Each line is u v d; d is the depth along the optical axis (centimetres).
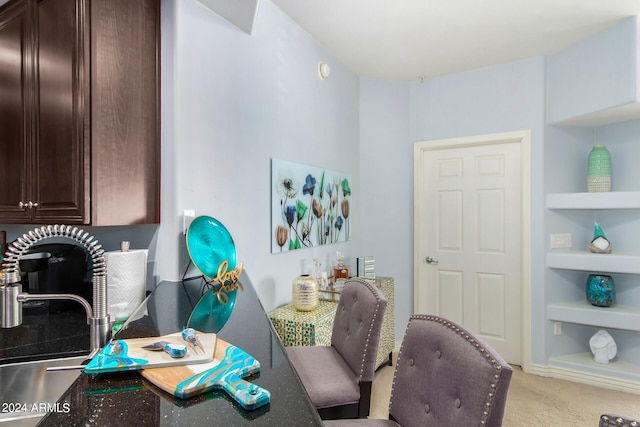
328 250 299
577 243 310
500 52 294
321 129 287
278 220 235
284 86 242
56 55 158
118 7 159
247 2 178
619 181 298
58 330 135
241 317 123
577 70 275
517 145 317
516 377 296
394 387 121
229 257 186
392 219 357
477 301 334
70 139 153
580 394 266
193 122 177
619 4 223
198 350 87
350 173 333
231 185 199
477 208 334
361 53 297
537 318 303
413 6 229
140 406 64
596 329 310
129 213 163
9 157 179
